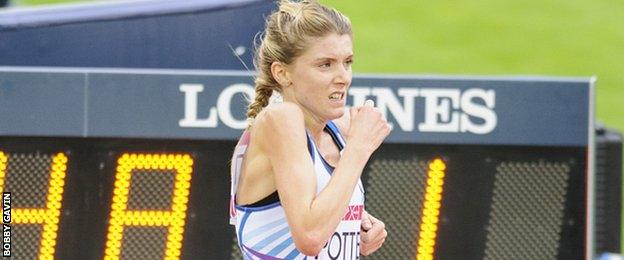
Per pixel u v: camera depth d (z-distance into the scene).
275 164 9.40
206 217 12.31
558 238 12.36
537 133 12.22
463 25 40.78
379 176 12.29
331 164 9.80
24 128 12.13
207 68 13.31
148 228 12.31
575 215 12.33
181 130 12.20
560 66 38.28
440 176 12.29
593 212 12.58
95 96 12.15
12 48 12.93
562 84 12.19
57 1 39.91
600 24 40.88
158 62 13.22
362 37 39.75
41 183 12.23
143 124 12.18
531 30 40.47
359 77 12.14
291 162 9.33
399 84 12.16
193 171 12.27
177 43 13.24
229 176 12.27
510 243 12.37
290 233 9.56
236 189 9.82
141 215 12.29
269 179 9.53
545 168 12.29
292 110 9.44
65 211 12.27
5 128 12.12
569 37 40.06
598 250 13.65
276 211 9.57
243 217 9.71
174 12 13.23
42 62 13.00
